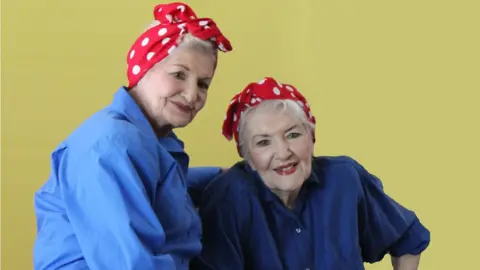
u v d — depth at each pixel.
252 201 1.27
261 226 1.26
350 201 1.32
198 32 1.08
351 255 1.29
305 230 1.29
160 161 1.05
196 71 1.08
